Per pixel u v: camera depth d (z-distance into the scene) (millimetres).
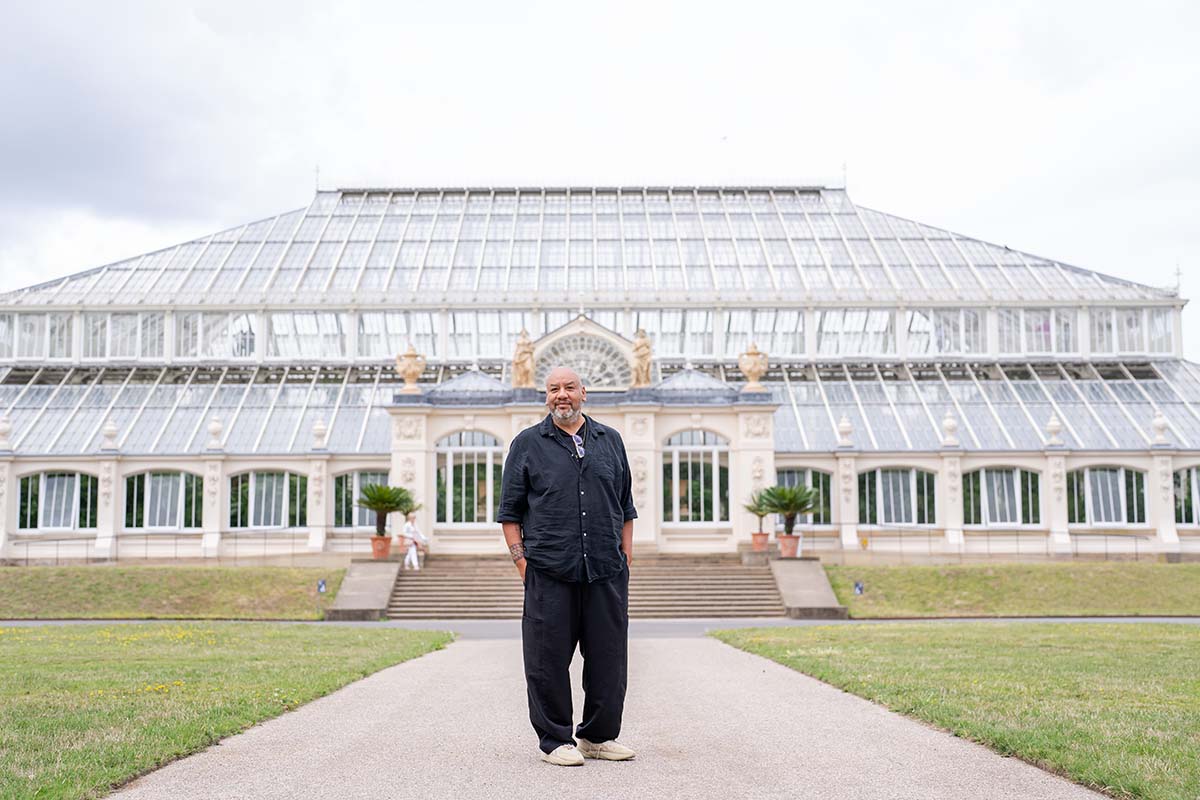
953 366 63406
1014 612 40781
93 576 43344
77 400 60062
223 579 43656
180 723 12328
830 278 67750
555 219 75625
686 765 10156
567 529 10172
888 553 51781
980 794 9102
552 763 10133
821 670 18734
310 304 65125
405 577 45594
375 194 78500
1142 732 11727
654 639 29547
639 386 52531
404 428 51750
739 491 51625
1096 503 55688
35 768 9805
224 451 55031
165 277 67812
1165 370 63156
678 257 70188
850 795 9000
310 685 16625
